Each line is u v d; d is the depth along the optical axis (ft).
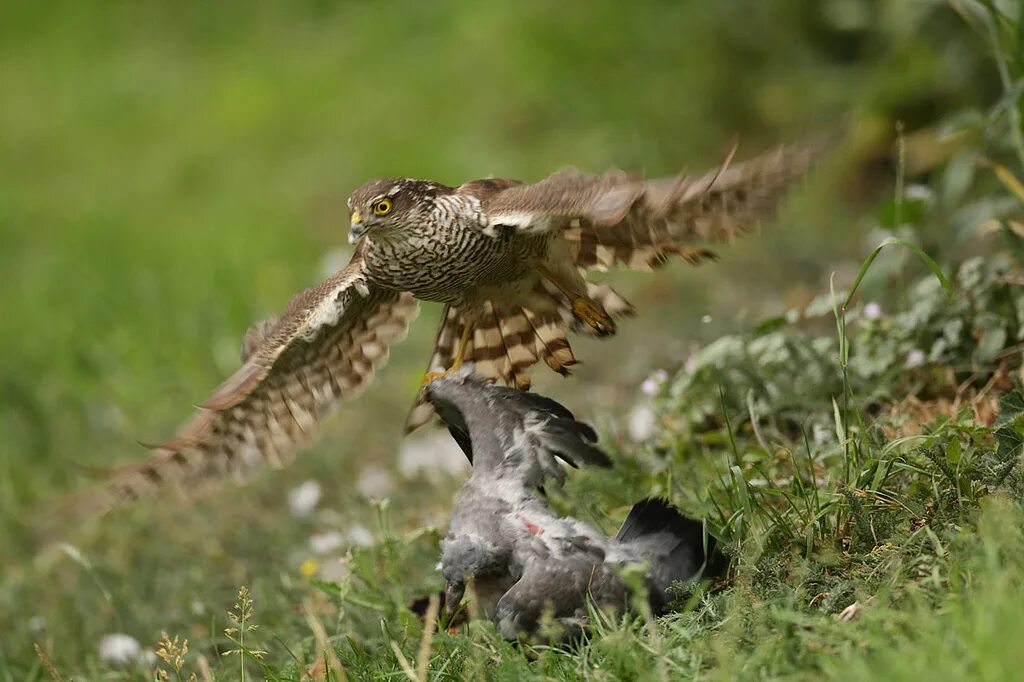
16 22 98.22
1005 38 34.60
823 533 25.82
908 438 26.73
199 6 92.73
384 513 30.86
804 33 62.59
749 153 63.46
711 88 65.82
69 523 44.04
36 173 80.38
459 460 38.91
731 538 25.99
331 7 88.02
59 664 33.65
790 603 22.88
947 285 26.73
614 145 65.77
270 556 37.22
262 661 28.63
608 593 24.53
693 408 32.99
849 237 53.57
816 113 59.06
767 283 51.13
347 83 77.15
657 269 28.09
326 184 69.97
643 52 69.72
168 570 37.88
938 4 48.70
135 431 51.93
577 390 46.06
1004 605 19.38
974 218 34.81
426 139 70.64
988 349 31.99
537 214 26.81
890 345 32.76
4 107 88.58
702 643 22.21
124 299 62.54
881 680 19.19
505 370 30.86
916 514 25.36
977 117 34.04
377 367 31.50
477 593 25.79
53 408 53.93
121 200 74.74
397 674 24.79
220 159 75.36
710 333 46.29
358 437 46.55
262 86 79.66
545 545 24.93
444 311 31.50
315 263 63.41
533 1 74.79
